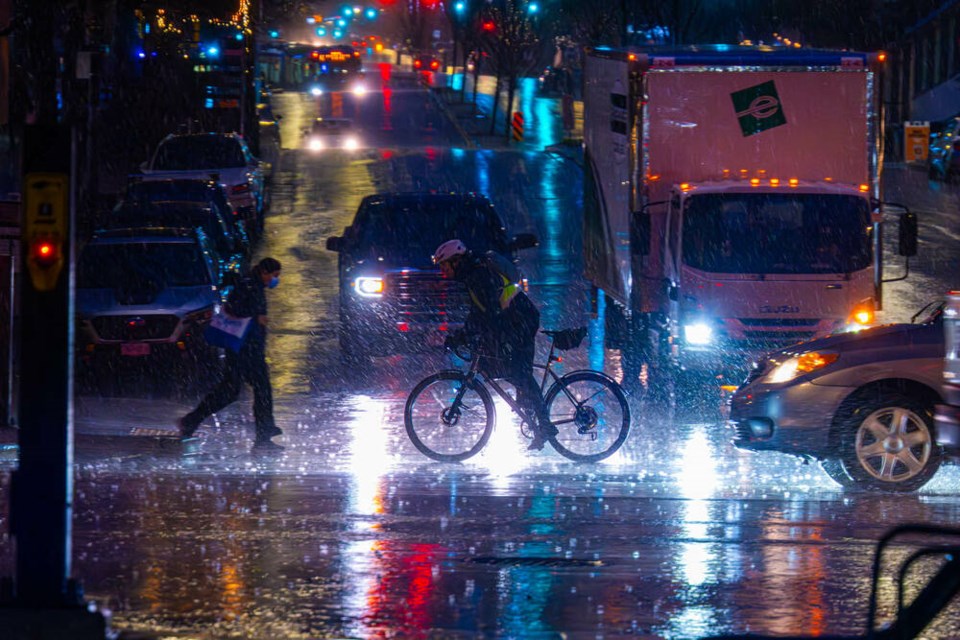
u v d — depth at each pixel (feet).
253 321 135.54
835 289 159.22
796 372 116.06
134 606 68.54
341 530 90.33
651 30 465.88
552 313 230.68
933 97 613.11
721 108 166.61
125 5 268.82
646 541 87.35
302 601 70.03
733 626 66.13
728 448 136.77
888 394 113.39
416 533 89.40
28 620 56.13
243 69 464.65
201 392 173.99
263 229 327.67
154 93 466.29
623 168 176.96
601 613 68.33
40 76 138.31
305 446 138.10
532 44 641.40
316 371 185.57
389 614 67.56
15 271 150.92
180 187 260.42
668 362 167.43
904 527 52.60
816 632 65.00
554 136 630.33
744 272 159.22
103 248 186.09
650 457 131.23
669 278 165.07
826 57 165.48
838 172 166.61
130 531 89.35
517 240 192.85
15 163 277.23
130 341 178.50
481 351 126.31
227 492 106.93
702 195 160.56
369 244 193.77
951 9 593.01
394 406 162.40
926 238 312.29
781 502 104.68
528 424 126.72
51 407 56.85
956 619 68.23
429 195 200.34
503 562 80.28
